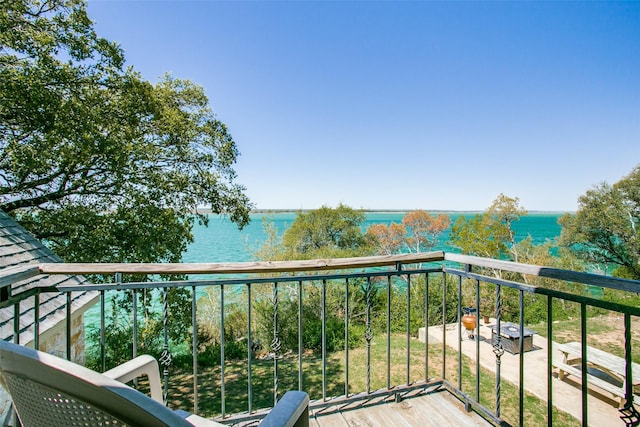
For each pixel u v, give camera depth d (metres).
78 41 6.94
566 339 8.54
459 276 1.83
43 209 7.77
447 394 1.89
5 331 2.68
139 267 1.46
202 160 10.12
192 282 1.63
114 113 7.67
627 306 1.07
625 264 19.94
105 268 1.46
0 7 6.26
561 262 21.45
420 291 12.45
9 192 6.99
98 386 0.49
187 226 9.58
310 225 22.88
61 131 6.27
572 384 5.50
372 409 1.76
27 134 6.50
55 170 7.24
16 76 5.76
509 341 7.09
